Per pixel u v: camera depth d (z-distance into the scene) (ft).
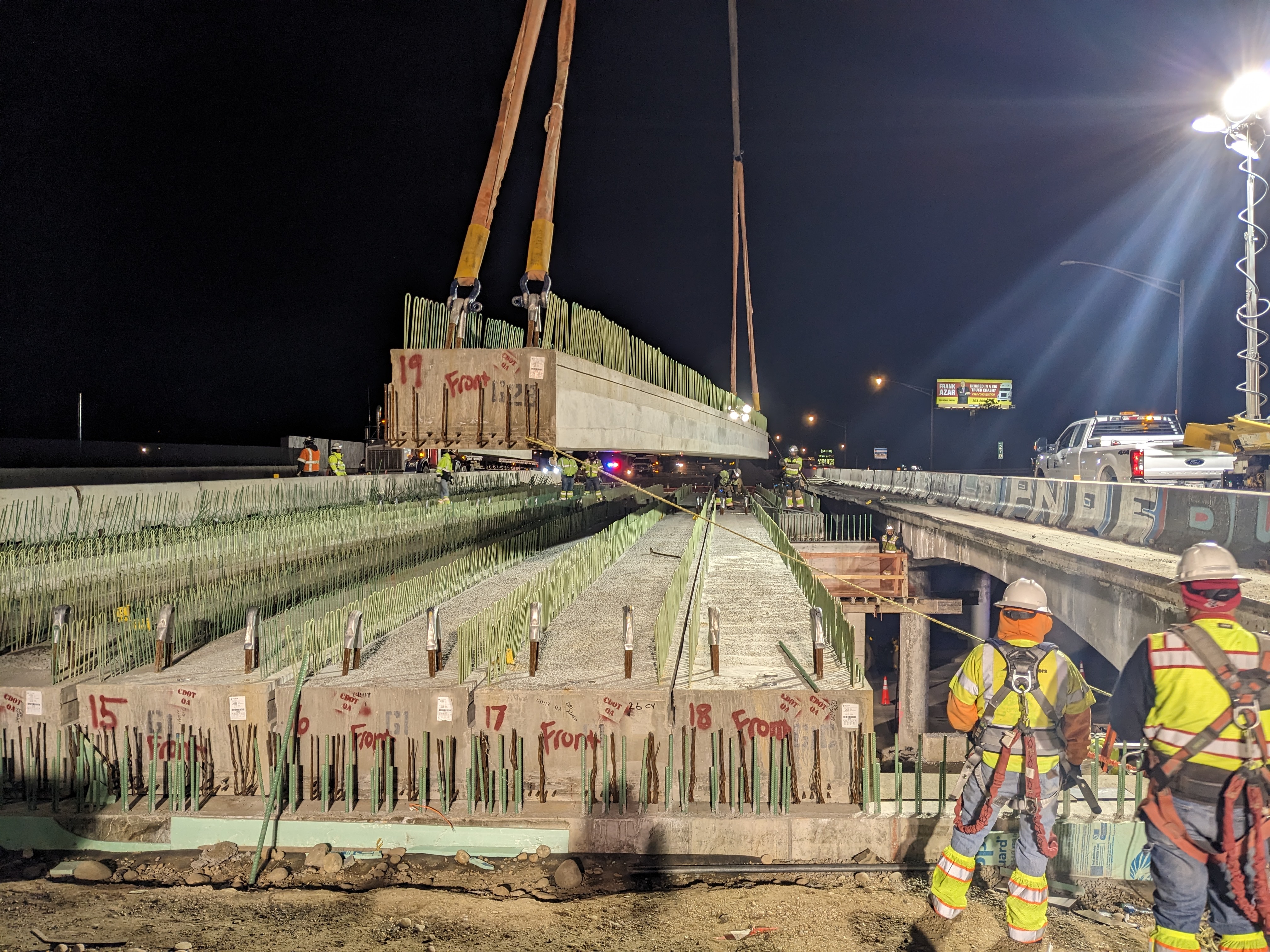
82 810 19.03
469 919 15.44
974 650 14.11
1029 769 13.34
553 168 21.50
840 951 14.42
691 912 15.89
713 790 19.44
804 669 22.29
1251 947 11.47
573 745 19.67
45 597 25.03
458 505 62.13
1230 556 11.97
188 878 17.43
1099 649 33.94
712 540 60.49
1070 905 16.65
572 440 20.13
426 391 18.70
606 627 28.53
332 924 15.07
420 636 26.30
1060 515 51.42
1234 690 11.21
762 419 103.60
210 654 23.36
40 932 14.42
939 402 294.25
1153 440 55.11
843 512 96.48
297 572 36.32
